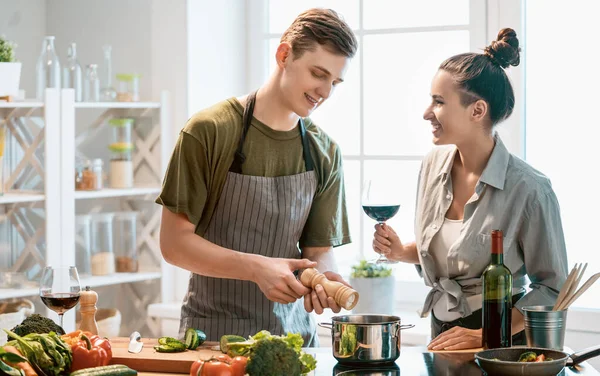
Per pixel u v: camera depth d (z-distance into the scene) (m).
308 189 2.42
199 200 2.30
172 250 2.29
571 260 3.58
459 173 2.44
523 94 3.61
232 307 2.41
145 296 4.13
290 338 1.80
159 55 4.03
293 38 2.19
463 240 2.34
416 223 2.54
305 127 2.44
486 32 3.70
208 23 4.03
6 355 1.69
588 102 3.54
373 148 3.98
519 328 2.24
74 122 3.84
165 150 3.99
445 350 2.12
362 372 1.90
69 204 3.66
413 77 3.88
